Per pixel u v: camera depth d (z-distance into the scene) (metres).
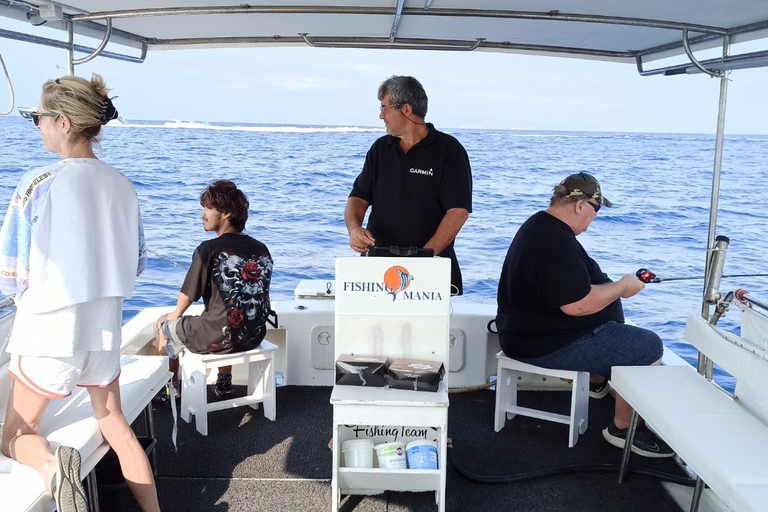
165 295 10.66
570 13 3.15
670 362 3.75
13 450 2.24
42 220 2.13
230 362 3.64
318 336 4.28
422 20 3.38
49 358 2.19
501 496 3.09
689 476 3.29
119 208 2.32
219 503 2.99
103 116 2.29
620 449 3.57
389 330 2.80
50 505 2.11
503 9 3.12
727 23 3.20
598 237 16.44
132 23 3.53
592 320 3.45
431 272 2.78
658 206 20.66
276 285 11.98
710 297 3.30
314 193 21.78
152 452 3.09
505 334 3.59
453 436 3.69
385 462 2.82
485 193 22.78
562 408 4.11
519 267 3.45
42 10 3.03
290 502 3.01
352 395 2.66
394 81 3.34
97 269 2.23
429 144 3.43
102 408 2.41
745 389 2.90
